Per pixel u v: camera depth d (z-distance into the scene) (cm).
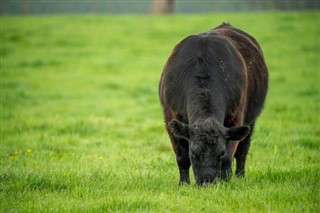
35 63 9656
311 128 4869
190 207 2305
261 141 4138
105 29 12344
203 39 2767
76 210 2302
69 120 5650
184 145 2691
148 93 7656
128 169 3167
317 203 2308
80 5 18975
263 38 10994
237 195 2444
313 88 7531
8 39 11225
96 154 3938
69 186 2698
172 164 3356
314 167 2970
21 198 2494
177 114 2684
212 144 2322
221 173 2467
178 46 2830
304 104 6444
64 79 8606
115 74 8938
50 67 9462
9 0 15925
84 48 10750
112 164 3384
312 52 10212
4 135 4791
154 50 10544
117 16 14225
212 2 18862
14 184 2695
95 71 9156
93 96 7481
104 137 4941
